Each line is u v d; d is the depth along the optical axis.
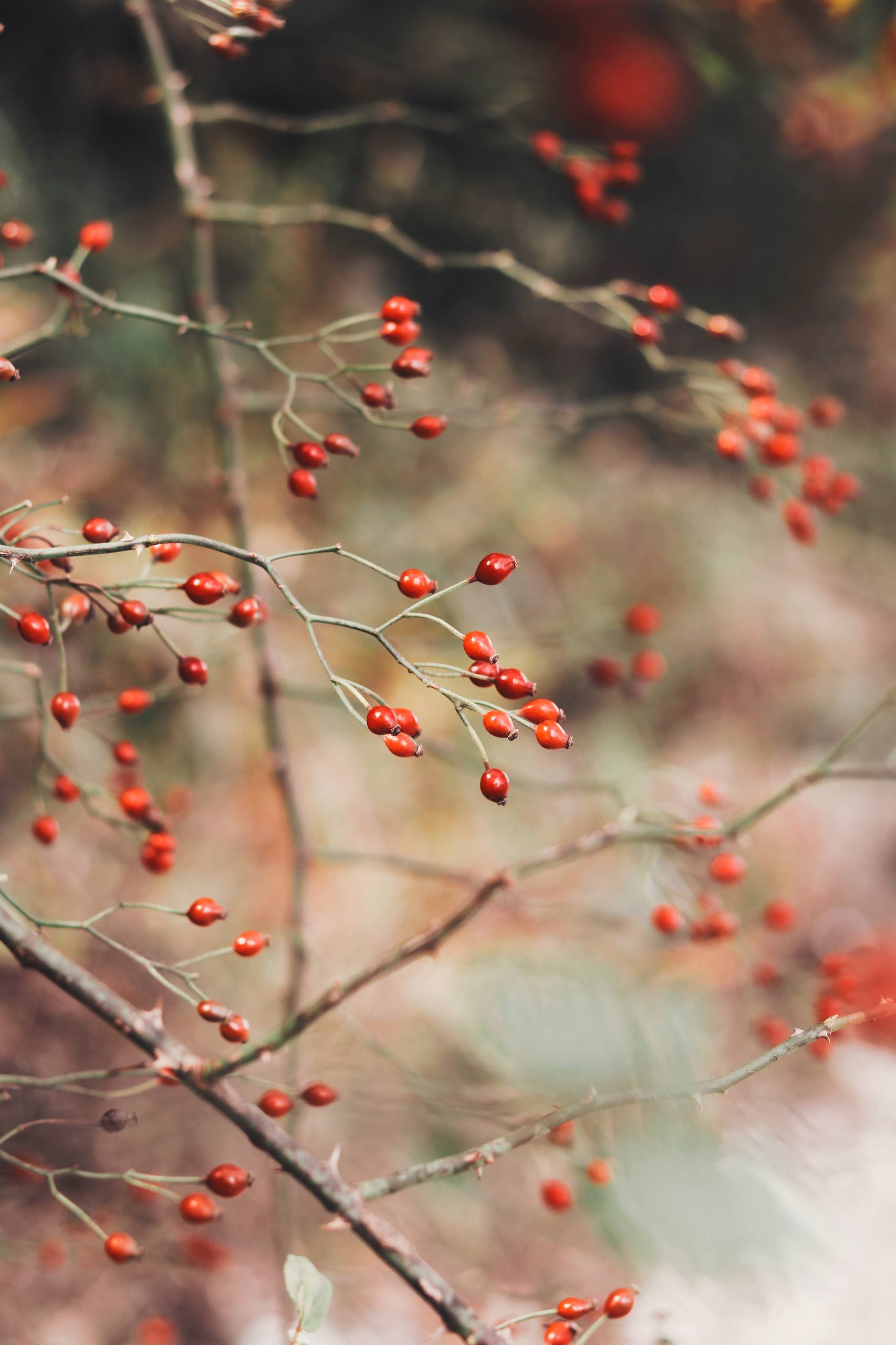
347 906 1.38
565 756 1.78
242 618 0.75
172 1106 1.04
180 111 0.94
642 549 2.10
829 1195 1.07
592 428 2.28
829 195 2.29
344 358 1.84
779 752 2.09
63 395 1.50
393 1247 0.74
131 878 1.26
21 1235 0.94
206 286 0.94
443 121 0.98
